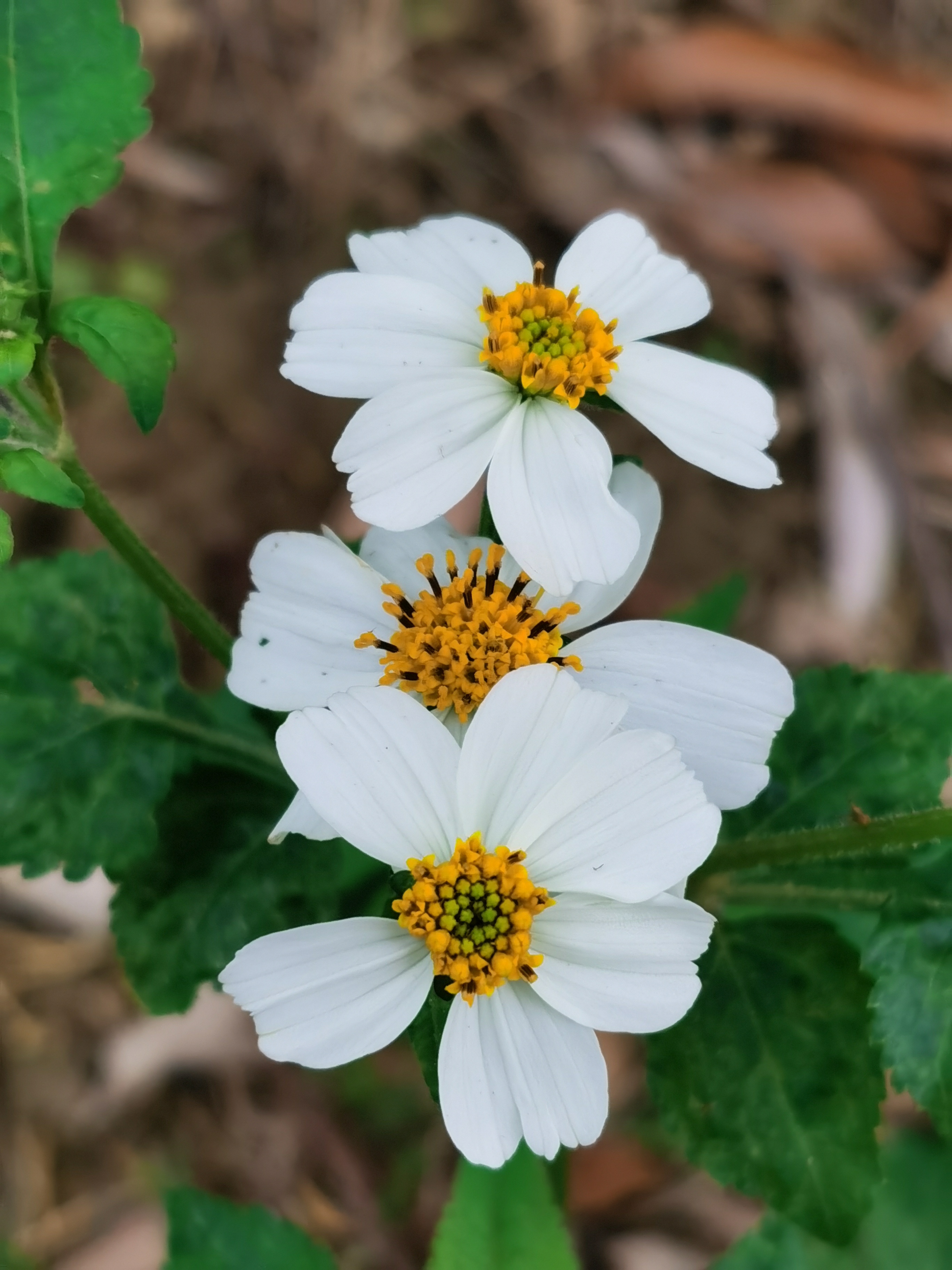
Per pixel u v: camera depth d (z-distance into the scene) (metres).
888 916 0.16
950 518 0.30
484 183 0.30
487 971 0.14
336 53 0.30
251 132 0.29
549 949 0.14
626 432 0.29
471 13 0.31
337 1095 0.24
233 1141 0.24
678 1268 0.24
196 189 0.29
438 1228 0.17
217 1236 0.17
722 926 0.17
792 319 0.30
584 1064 0.14
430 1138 0.24
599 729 0.14
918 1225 0.21
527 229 0.30
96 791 0.17
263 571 0.15
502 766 0.14
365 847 0.14
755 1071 0.17
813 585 0.29
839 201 0.31
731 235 0.30
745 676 0.15
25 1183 0.23
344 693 0.14
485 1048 0.14
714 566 0.28
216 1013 0.24
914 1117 0.23
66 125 0.16
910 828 0.16
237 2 0.30
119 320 0.15
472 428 0.15
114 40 0.16
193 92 0.29
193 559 0.26
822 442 0.29
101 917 0.25
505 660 0.15
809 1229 0.16
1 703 0.17
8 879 0.24
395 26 0.31
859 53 0.31
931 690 0.18
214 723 0.17
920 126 0.31
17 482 0.14
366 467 0.14
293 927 0.17
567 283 0.16
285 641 0.15
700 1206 0.24
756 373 0.30
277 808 0.17
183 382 0.27
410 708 0.14
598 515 0.14
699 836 0.14
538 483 0.14
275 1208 0.23
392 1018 0.14
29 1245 0.23
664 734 0.14
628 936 0.14
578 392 0.15
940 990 0.16
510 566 0.15
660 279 0.16
